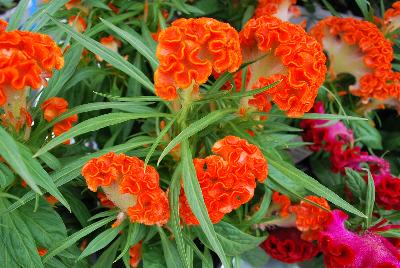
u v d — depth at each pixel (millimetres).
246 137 473
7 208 430
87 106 466
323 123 673
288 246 598
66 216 559
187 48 400
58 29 593
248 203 604
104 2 644
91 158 439
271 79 446
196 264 570
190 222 454
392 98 685
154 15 633
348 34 647
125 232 505
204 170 434
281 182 506
